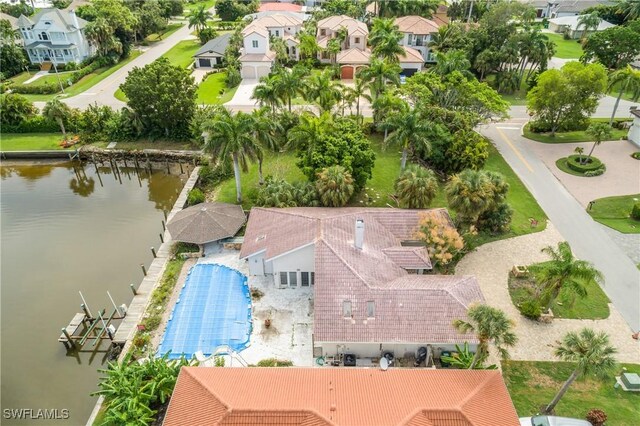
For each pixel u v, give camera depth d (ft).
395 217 134.92
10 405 102.99
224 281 129.18
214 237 139.95
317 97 202.90
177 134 220.23
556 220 154.51
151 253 150.82
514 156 195.93
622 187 172.04
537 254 138.62
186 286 127.44
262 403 78.18
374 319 102.27
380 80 201.67
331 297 105.09
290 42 314.14
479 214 138.41
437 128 172.35
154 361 97.40
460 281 110.11
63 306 128.57
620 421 91.09
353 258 113.70
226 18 438.40
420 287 106.32
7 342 118.21
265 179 171.63
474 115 189.78
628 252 139.74
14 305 129.18
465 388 83.10
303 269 123.03
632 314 117.91
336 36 318.04
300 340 110.93
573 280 108.68
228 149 151.33
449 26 299.79
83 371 111.34
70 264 145.79
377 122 207.31
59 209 179.63
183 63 320.50
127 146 217.56
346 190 145.59
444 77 207.72
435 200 164.76
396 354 104.94
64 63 320.70
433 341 99.76
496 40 269.64
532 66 275.39
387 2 347.97
